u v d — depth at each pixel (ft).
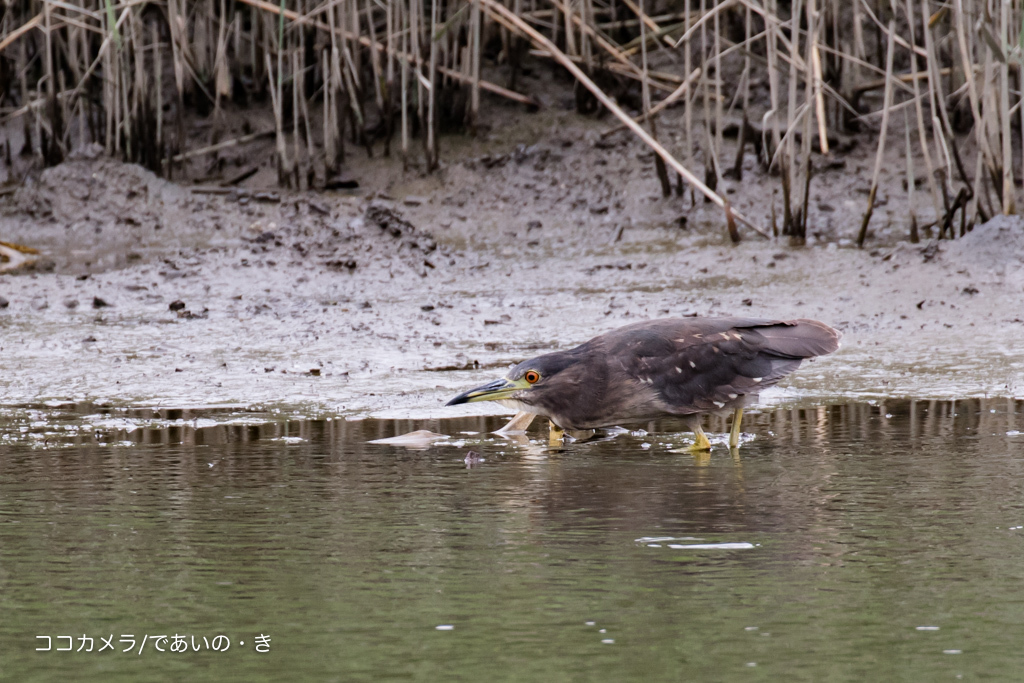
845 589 17.65
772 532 20.90
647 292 50.03
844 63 63.72
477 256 56.65
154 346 42.24
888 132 63.93
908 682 14.12
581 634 15.87
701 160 63.26
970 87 51.39
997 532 20.67
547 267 54.70
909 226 57.21
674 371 28.81
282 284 51.96
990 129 52.44
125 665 15.10
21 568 18.98
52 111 63.31
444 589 17.80
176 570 18.86
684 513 22.29
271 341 43.09
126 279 51.85
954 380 37.14
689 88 57.98
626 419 28.99
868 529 20.98
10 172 65.16
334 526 21.52
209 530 21.26
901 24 67.26
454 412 34.04
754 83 67.31
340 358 40.65
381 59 66.90
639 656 15.05
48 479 25.50
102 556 19.65
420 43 65.57
